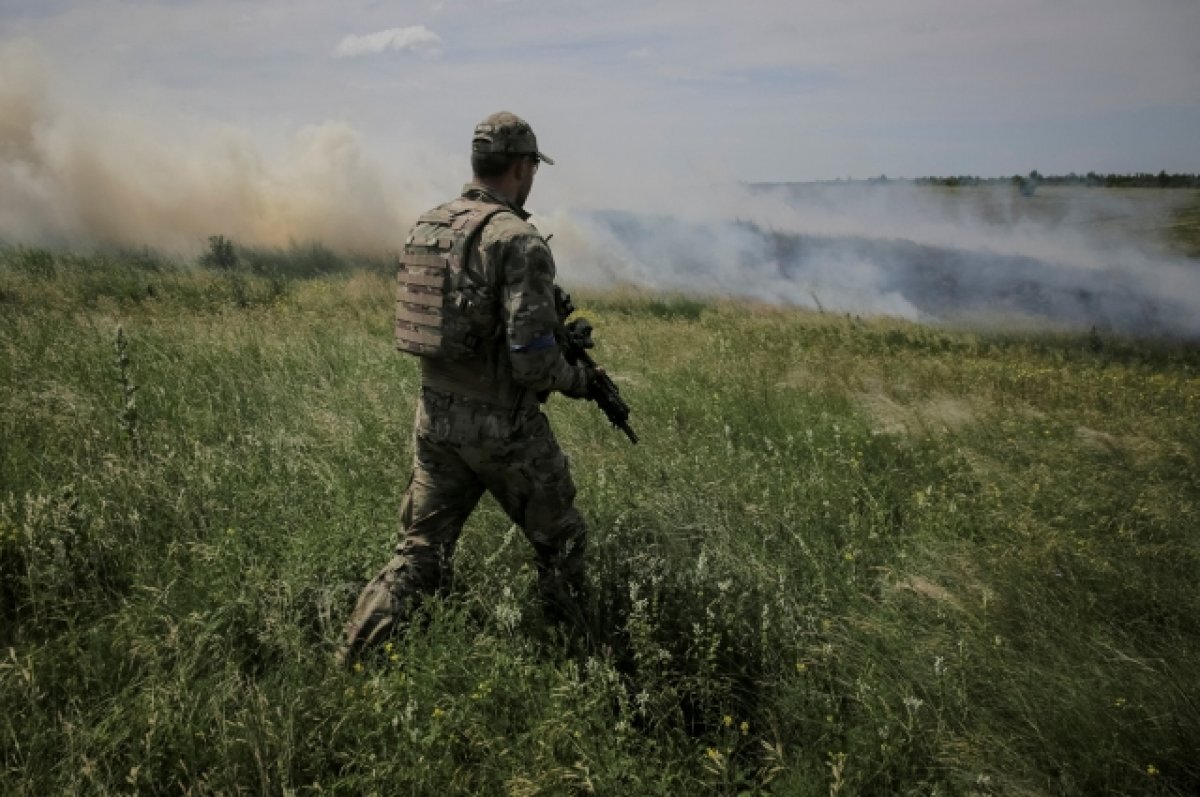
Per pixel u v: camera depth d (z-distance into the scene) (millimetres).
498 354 2791
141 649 2531
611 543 3482
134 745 2232
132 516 3301
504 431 2822
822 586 3305
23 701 2346
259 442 4160
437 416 2865
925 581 3268
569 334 3039
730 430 5027
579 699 2473
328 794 2203
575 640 2918
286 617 2811
